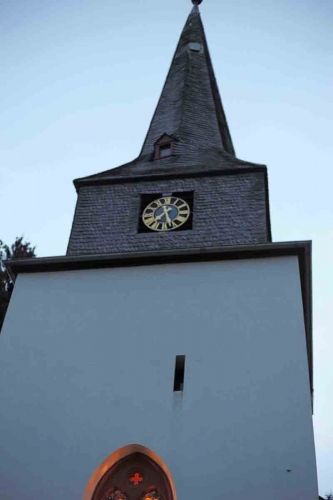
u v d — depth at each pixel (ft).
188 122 83.05
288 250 60.03
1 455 50.26
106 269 61.72
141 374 53.52
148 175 70.74
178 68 95.14
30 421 52.01
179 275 59.88
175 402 51.34
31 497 47.80
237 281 58.54
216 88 95.50
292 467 46.62
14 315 59.36
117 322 57.31
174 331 55.83
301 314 55.31
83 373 54.39
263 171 69.51
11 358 56.29
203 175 70.03
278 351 53.16
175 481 47.16
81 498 47.39
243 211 65.41
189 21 106.32
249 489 46.09
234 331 54.95
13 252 91.04
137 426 50.49
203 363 53.31
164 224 65.67
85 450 49.80
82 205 69.72
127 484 49.49
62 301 59.77
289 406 49.80
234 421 49.65
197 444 48.85
